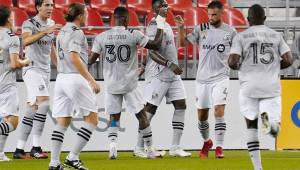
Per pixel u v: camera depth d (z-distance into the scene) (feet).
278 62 104.12
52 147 109.40
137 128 161.17
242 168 119.75
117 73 137.28
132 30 136.15
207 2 204.23
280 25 187.21
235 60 103.91
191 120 161.58
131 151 161.27
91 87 107.55
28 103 141.90
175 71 141.18
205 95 139.74
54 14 189.37
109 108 139.33
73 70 107.55
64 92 108.37
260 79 103.30
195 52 162.71
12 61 125.49
